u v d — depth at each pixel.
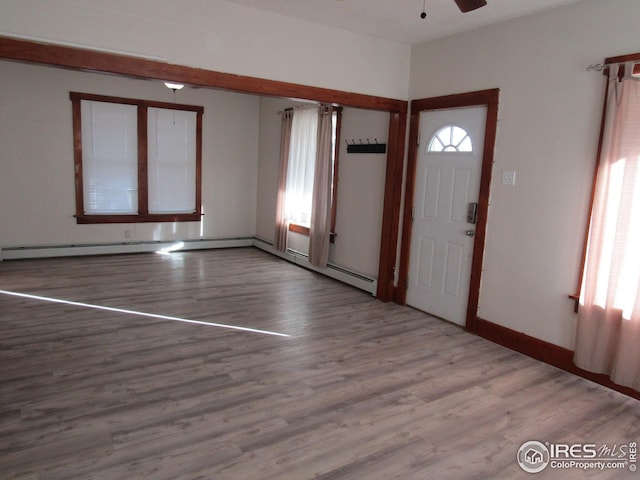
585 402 3.00
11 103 5.88
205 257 6.96
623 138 2.97
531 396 3.05
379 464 2.28
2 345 3.47
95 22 3.12
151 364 3.27
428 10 3.60
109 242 6.77
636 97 2.91
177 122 7.00
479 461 2.35
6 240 6.10
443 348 3.82
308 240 6.44
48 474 2.10
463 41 4.14
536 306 3.66
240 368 3.27
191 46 3.46
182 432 2.47
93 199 6.56
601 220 3.11
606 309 3.08
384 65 4.50
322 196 5.85
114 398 2.78
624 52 3.05
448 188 4.40
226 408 2.73
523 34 3.65
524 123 3.68
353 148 5.50
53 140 6.19
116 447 2.31
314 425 2.60
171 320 4.17
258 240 7.79
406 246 4.88
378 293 5.15
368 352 3.67
